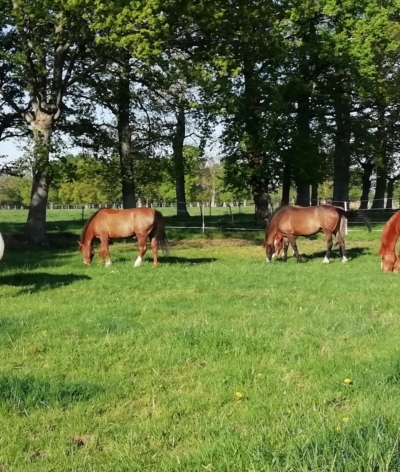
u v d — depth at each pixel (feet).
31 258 60.70
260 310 32.04
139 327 28.04
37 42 68.33
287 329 27.12
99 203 281.54
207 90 71.00
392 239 48.73
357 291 38.22
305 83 100.89
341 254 58.44
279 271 48.85
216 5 65.87
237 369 21.30
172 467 13.69
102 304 34.47
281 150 96.22
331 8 96.12
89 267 52.13
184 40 72.23
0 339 25.63
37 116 74.28
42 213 76.13
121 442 15.58
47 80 80.38
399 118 132.36
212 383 20.06
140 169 94.02
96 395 18.97
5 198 329.31
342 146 125.18
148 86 80.43
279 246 60.70
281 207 58.59
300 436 14.53
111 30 61.41
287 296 36.60
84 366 22.15
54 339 25.81
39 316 30.89
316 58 102.32
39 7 62.03
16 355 23.58
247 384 19.86
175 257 62.13
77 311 32.35
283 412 17.07
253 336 25.64
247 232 92.63
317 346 24.63
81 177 87.51
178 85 78.43
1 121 92.48
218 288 40.14
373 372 20.17
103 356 23.39
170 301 35.24
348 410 17.29
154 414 17.46
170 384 20.22
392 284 40.60
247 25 71.10
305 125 108.88
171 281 43.24
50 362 22.62
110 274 46.83
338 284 41.01
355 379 19.72
